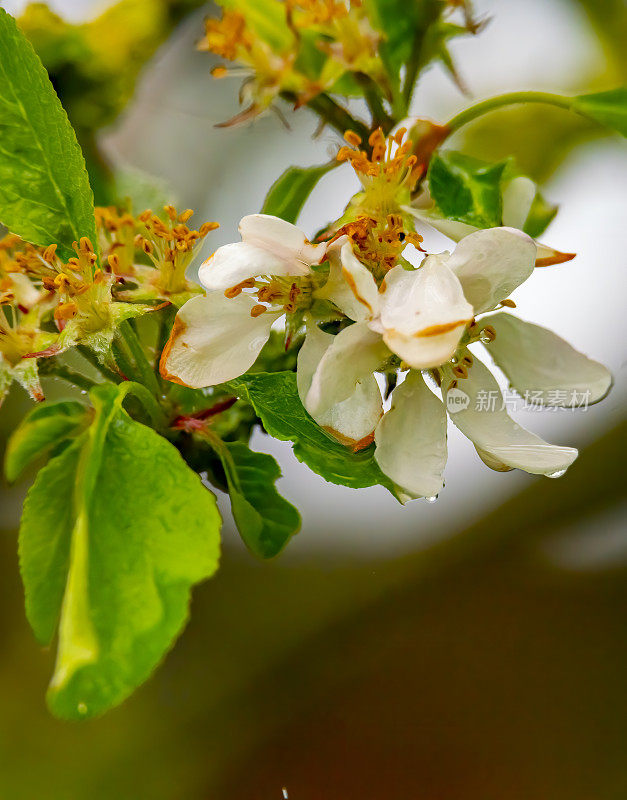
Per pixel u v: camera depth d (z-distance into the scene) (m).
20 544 0.43
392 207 0.45
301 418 0.44
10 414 0.52
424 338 0.43
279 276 0.45
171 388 0.46
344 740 0.54
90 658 0.41
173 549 0.42
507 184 0.47
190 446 0.46
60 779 0.54
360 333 0.43
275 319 0.45
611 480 0.53
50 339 0.46
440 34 0.49
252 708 0.54
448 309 0.43
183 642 0.54
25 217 0.45
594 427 0.53
